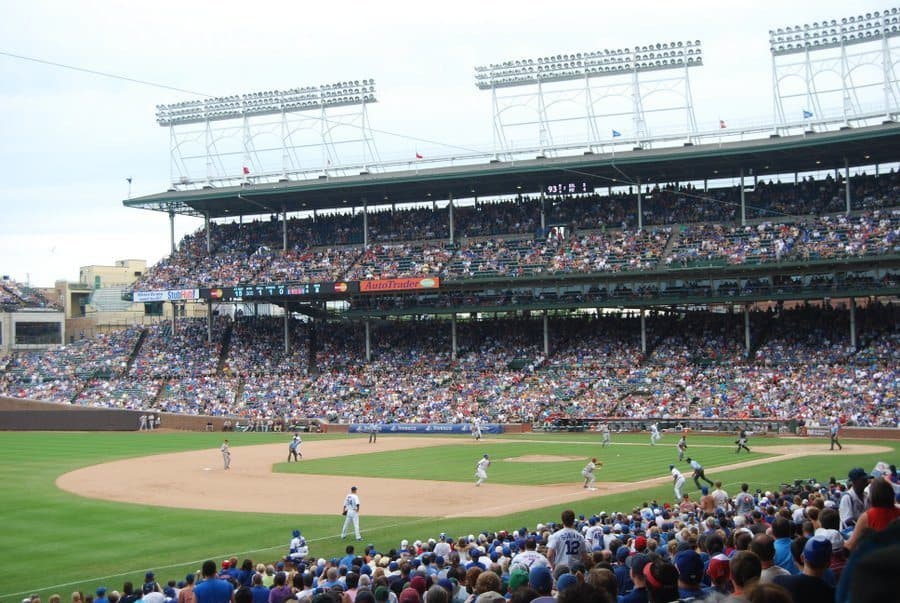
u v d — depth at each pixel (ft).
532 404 307.17
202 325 400.47
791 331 311.06
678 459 200.95
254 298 370.73
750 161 322.96
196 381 360.48
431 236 378.94
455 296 349.41
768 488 144.05
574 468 189.16
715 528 72.79
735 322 326.03
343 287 345.92
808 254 294.46
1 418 343.46
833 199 326.44
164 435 307.99
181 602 61.36
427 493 155.12
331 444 264.72
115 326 465.88
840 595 15.67
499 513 129.90
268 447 256.52
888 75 298.15
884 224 300.40
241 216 417.90
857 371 279.08
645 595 37.47
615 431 287.48
